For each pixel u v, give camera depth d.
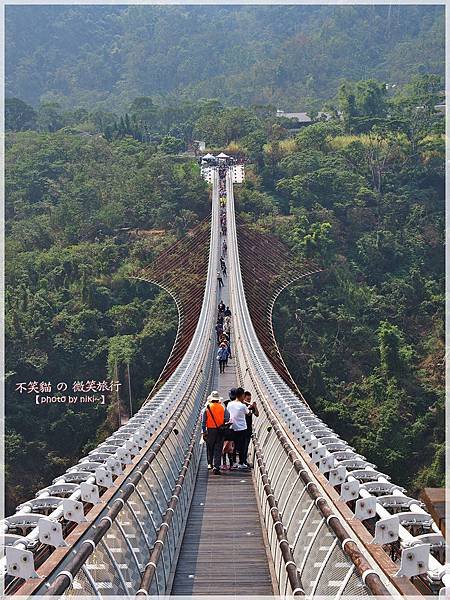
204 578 10.74
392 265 89.88
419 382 68.12
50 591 5.89
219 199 92.81
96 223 91.81
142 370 66.00
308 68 199.38
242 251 77.31
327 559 7.54
